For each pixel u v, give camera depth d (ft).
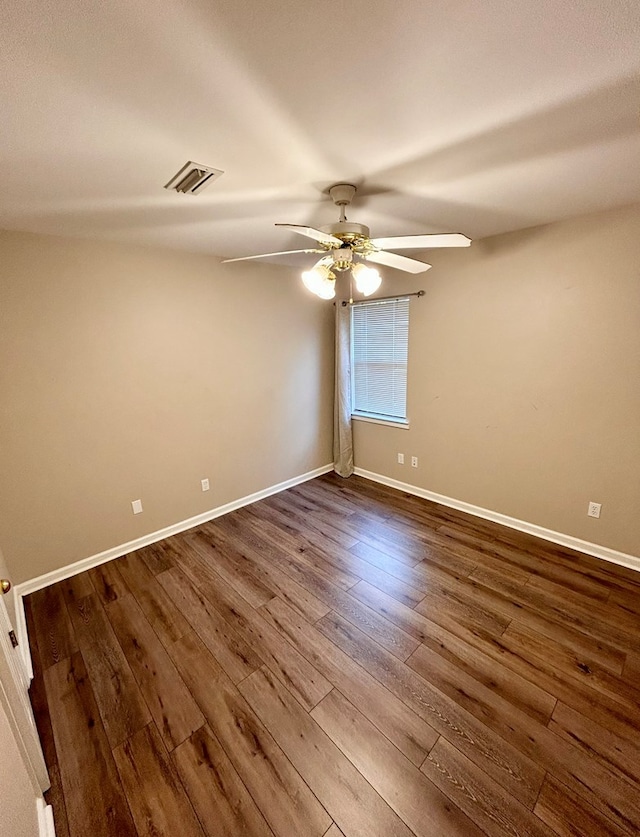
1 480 7.54
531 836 3.92
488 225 8.18
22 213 6.33
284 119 3.98
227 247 9.20
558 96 3.71
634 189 6.22
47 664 6.15
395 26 2.82
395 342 12.09
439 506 11.48
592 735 4.87
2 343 7.31
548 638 6.42
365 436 13.70
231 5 2.60
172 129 4.10
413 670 5.89
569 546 9.05
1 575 6.50
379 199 6.38
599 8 2.68
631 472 7.89
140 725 5.16
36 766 4.26
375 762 4.64
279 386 12.33
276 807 4.23
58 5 2.52
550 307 8.46
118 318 8.66
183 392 10.03
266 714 5.27
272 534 10.11
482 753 4.69
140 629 6.87
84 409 8.43
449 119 4.07
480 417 10.22
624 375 7.70
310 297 12.73
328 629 6.77
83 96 3.48
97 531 8.92
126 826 4.10
